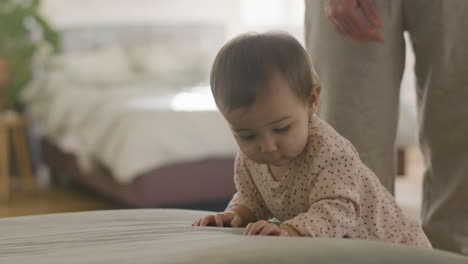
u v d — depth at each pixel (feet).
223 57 3.08
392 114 4.58
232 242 2.40
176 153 10.64
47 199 13.17
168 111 10.82
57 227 3.16
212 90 3.11
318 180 3.19
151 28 17.88
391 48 4.51
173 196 10.71
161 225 3.19
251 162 3.60
